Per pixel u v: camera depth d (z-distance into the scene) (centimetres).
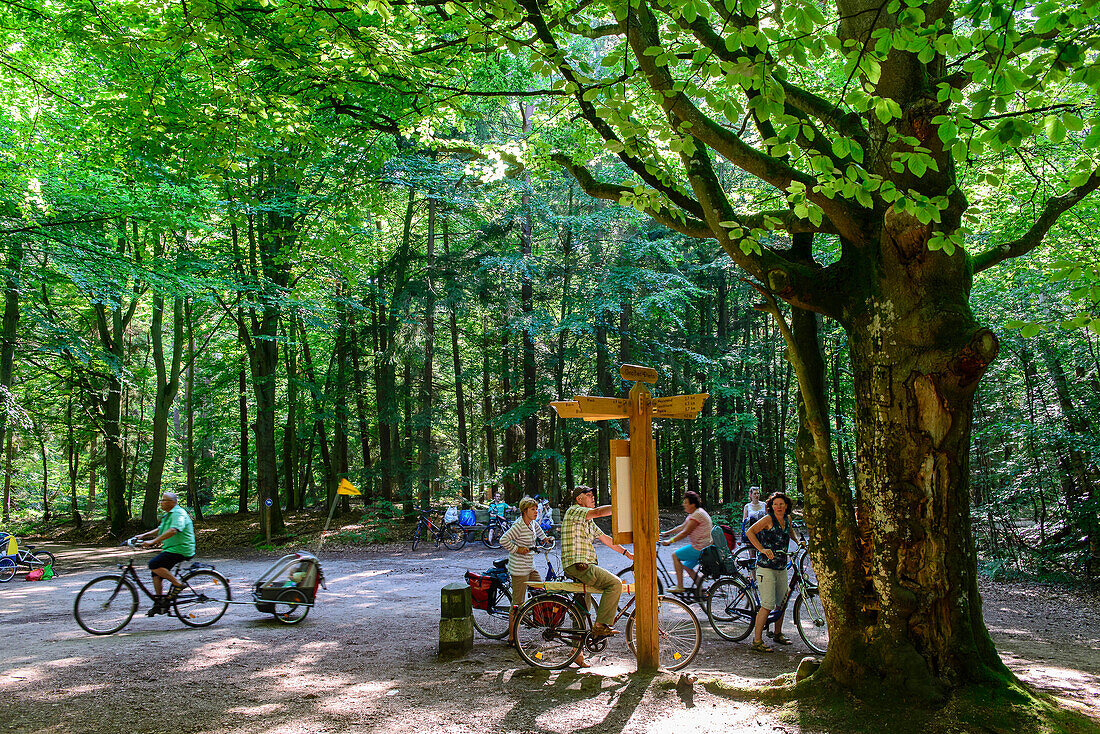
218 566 1536
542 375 2298
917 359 435
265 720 494
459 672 621
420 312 2131
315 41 663
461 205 2136
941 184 438
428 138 968
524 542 760
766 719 456
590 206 2178
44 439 2838
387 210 2111
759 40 364
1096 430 1153
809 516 499
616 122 466
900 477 442
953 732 399
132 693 556
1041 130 387
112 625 812
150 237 1848
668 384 2569
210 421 2886
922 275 440
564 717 491
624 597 846
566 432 2406
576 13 568
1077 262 414
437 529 1817
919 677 429
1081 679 561
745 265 517
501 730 471
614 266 2027
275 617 862
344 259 1833
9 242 1307
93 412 2436
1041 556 1199
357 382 2467
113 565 1650
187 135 867
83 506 3462
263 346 2097
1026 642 749
